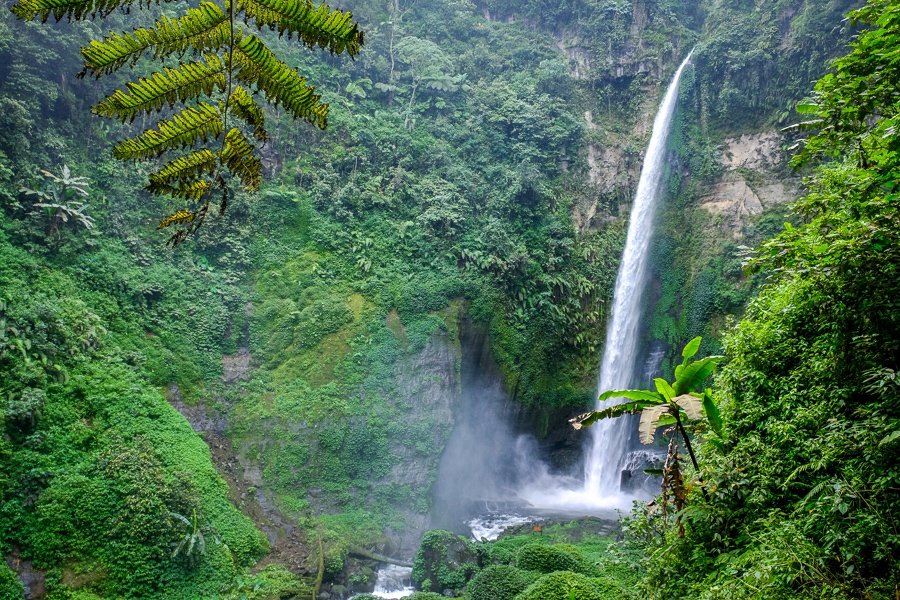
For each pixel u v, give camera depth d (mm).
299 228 21656
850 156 6438
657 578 5973
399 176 23297
